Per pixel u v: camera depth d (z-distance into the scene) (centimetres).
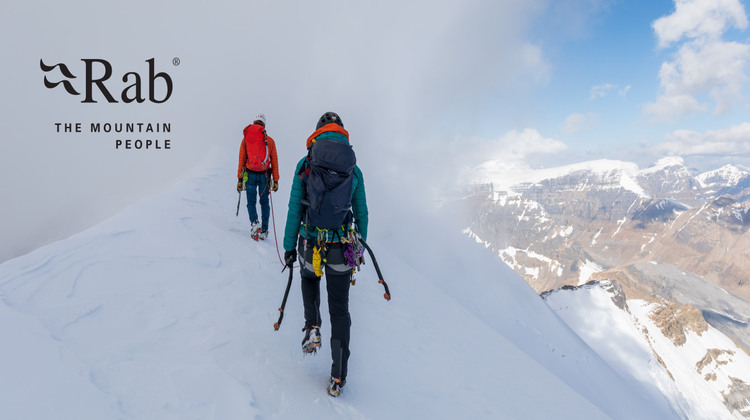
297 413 263
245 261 544
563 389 487
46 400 204
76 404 207
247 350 320
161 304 357
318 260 283
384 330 477
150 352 280
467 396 379
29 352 238
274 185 684
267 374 295
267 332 362
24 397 202
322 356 354
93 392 220
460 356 475
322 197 279
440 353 463
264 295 444
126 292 361
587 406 459
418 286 759
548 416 392
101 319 307
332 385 293
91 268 389
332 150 271
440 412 335
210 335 327
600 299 12875
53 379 220
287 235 297
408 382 371
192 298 383
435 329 541
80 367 238
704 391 16625
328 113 307
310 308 310
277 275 531
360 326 467
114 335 291
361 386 334
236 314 377
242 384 269
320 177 277
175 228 584
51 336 263
